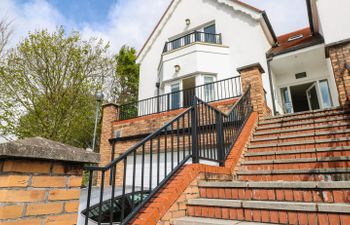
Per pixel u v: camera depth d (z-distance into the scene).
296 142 4.32
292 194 2.37
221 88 9.40
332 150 3.73
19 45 9.34
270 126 5.43
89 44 10.62
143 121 8.45
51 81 9.36
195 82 10.60
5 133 8.94
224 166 3.73
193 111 3.30
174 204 2.41
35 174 1.38
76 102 9.79
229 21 11.58
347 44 5.61
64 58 9.73
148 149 7.71
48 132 9.05
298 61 10.37
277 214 2.14
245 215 2.28
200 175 2.97
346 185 2.14
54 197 1.44
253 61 10.30
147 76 13.62
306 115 5.59
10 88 9.09
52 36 9.71
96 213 2.87
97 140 14.53
